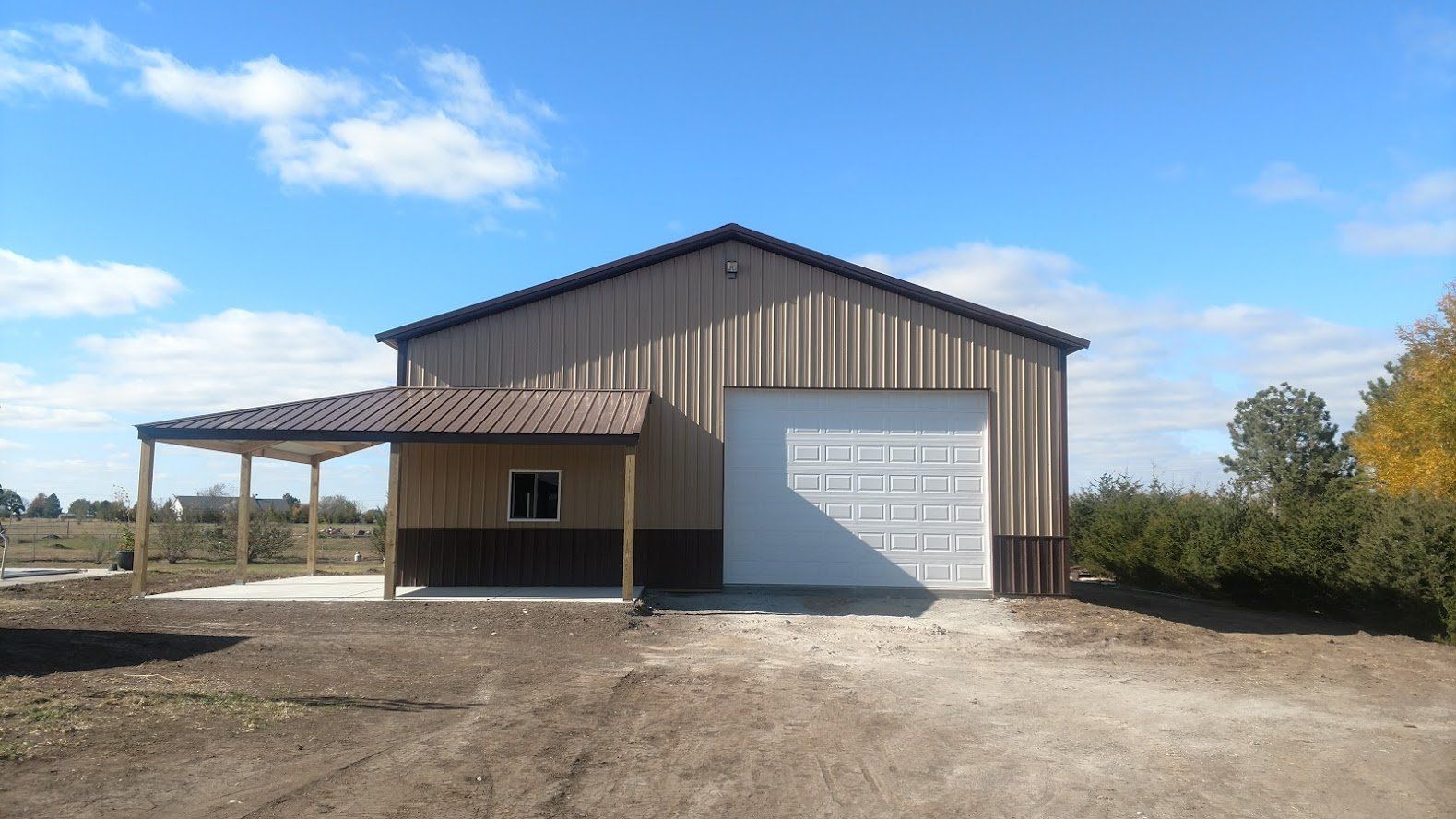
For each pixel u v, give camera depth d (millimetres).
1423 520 14648
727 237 16938
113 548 29641
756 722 7977
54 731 6789
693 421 16641
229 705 7934
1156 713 8695
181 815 5320
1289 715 8711
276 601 14203
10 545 33469
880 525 16672
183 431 14164
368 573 20641
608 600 14391
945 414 16828
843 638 12633
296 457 19031
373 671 9820
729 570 16531
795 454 16781
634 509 15602
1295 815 5883
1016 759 7031
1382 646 13156
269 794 5742
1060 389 16734
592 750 6996
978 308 16719
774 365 16750
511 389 16594
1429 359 17703
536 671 9984
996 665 11078
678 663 10664
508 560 16281
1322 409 35281
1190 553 19766
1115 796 6203
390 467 14406
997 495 16469
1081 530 26516
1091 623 14320
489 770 6398
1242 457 36219
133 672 9156
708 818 5613
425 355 16781
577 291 16875
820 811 5793
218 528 27109
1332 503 17812
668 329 16797
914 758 6988
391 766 6406
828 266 16844
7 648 10141
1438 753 7387
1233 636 13812
